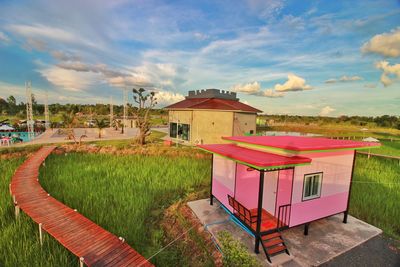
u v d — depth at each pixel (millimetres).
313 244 7035
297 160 6344
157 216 8930
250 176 8352
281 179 7004
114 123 47844
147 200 9562
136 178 12281
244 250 5633
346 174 8102
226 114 23188
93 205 8789
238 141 9305
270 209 7574
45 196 8938
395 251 6844
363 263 6281
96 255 5594
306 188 7047
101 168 13977
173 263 6328
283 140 9133
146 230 7859
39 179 11586
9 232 6777
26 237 6766
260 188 6117
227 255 5484
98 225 7172
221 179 8922
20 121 41719
